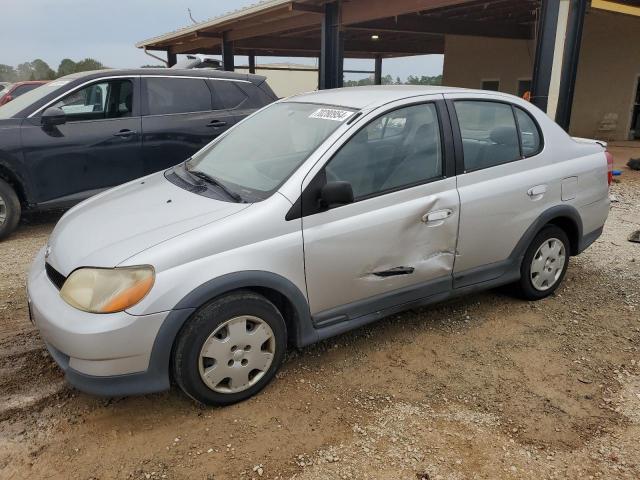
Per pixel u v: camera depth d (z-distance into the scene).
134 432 2.72
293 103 3.88
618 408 2.96
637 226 6.38
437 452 2.61
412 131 3.41
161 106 6.55
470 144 3.64
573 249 4.39
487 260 3.79
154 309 2.56
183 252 2.64
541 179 3.93
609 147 13.41
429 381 3.19
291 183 2.96
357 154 3.18
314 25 13.17
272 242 2.85
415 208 3.30
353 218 3.10
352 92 3.75
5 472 2.46
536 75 8.54
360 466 2.51
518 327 3.84
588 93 15.60
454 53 18.53
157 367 2.63
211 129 6.82
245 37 15.43
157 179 3.74
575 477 2.47
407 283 3.42
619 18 14.39
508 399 3.03
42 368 3.28
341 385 3.13
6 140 5.59
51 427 2.76
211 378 2.78
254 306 2.84
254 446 2.62
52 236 3.28
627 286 4.56
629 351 3.54
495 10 12.64
